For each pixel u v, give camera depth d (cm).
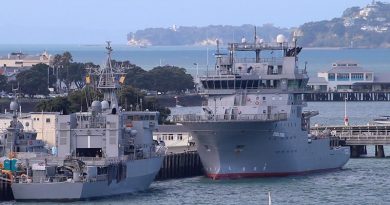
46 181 19188
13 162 19450
